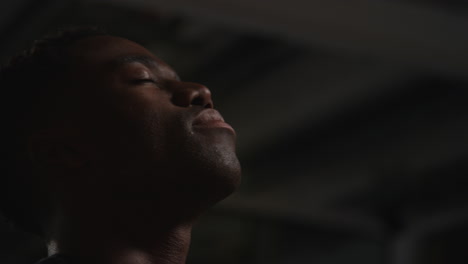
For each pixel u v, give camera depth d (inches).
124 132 40.5
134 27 160.4
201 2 126.1
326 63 194.7
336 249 220.1
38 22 151.5
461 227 227.6
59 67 43.8
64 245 40.8
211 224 202.1
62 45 45.7
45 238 43.6
